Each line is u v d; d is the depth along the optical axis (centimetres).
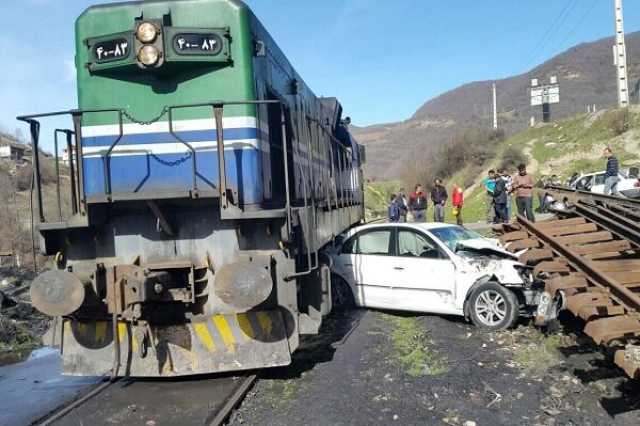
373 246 947
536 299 779
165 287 590
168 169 630
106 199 575
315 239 684
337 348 726
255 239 604
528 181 1480
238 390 569
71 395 611
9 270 1503
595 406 507
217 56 619
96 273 591
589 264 605
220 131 568
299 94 911
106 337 607
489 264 815
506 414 504
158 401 560
